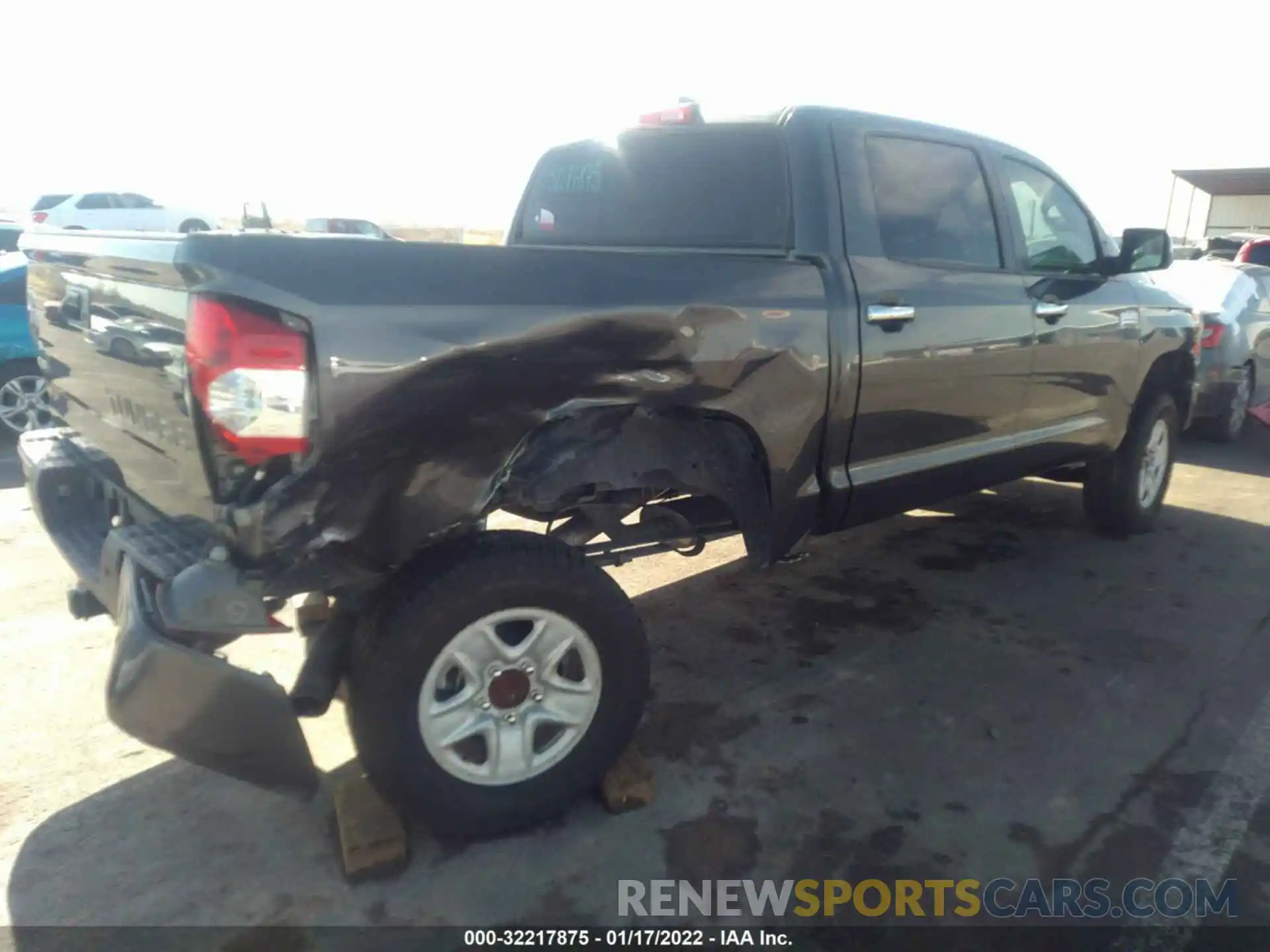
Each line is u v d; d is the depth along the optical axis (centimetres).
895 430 368
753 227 355
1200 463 780
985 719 347
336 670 263
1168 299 547
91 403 313
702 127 371
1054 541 554
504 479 260
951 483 408
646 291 275
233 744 229
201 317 217
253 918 245
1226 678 381
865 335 340
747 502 322
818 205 344
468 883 259
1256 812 294
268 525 225
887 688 369
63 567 476
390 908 250
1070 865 270
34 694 352
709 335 288
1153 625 432
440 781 262
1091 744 331
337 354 224
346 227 2100
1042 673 383
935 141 397
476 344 242
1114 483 541
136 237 257
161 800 293
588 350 263
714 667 386
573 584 270
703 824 285
